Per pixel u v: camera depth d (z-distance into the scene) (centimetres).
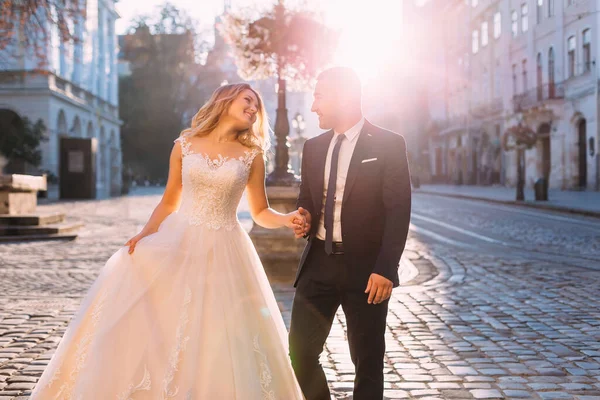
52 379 309
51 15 1477
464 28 5250
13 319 644
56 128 3956
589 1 3244
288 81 984
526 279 905
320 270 330
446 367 480
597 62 3180
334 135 339
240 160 346
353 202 323
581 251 1247
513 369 474
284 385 330
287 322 625
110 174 5338
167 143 6500
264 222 359
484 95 4838
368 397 318
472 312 682
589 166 3312
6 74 3769
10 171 3741
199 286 321
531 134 2720
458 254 1216
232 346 311
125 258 330
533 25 3922
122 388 300
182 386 299
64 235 1523
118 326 310
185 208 343
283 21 912
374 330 322
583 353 518
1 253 1245
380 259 312
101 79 5144
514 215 2164
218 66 6412
